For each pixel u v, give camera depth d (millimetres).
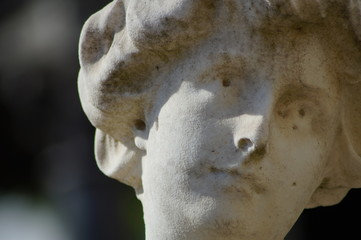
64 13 10195
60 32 10281
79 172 10516
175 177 4047
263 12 3963
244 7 3992
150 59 4121
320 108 4129
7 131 11352
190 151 4020
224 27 4020
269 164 4023
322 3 3963
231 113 4012
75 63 10281
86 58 4266
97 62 4254
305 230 8531
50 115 10828
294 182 4082
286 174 4059
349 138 4266
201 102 4023
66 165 10719
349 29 4035
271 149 4023
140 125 4262
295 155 4074
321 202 4410
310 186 4156
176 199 4055
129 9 4086
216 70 4027
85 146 10484
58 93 10562
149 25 4020
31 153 11438
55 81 10555
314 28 4047
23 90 10914
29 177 11883
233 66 4023
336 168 4328
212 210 4004
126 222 10438
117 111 4223
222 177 4004
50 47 10438
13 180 11984
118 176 4406
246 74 4027
